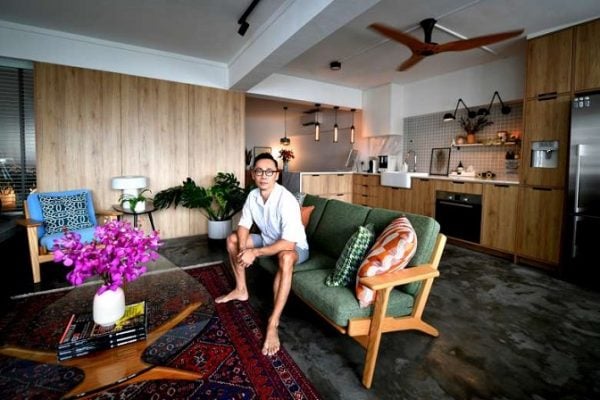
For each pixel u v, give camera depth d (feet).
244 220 7.75
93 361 3.94
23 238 10.89
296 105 23.30
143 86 13.30
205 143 14.88
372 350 4.99
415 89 17.46
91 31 11.54
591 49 9.29
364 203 18.65
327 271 6.68
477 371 5.39
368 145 20.62
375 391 4.90
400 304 5.74
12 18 10.53
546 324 6.99
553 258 10.34
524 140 11.03
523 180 11.14
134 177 12.13
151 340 4.37
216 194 13.56
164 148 13.94
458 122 15.66
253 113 27.02
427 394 4.84
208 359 5.61
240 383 5.03
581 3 8.91
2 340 4.30
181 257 11.62
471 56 13.24
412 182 15.62
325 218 8.48
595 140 9.04
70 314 5.02
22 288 8.52
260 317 7.13
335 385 5.02
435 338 6.39
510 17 9.80
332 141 23.86
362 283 4.97
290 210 6.88
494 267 10.96
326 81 17.81
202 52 13.55
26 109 11.89
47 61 11.48
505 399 4.75
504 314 7.45
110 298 4.40
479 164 14.84
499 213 12.00
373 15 9.77
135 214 12.01
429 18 9.91
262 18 10.21
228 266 10.62
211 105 14.88
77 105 12.10
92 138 12.45
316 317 7.19
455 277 9.95
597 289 9.02
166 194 13.25
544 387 5.00
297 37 8.93
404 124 18.44
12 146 11.82
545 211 10.55
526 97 10.89
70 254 4.16
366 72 15.92
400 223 5.90
